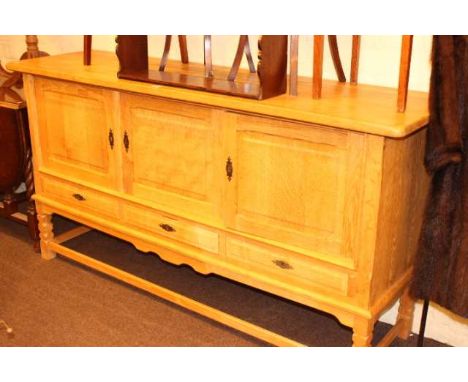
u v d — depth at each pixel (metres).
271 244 2.14
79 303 2.71
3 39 3.68
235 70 2.28
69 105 2.65
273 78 2.06
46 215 3.02
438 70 1.80
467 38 1.76
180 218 2.42
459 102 1.82
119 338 2.46
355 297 2.02
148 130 2.39
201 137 2.23
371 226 1.90
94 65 2.71
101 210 2.72
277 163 2.04
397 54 2.27
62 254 3.05
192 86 2.18
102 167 2.64
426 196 2.05
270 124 2.01
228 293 2.82
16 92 3.17
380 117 1.83
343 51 2.39
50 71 2.57
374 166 1.83
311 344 2.46
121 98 2.43
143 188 2.52
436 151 1.84
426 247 2.01
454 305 2.02
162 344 2.42
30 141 3.06
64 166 2.80
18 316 2.60
